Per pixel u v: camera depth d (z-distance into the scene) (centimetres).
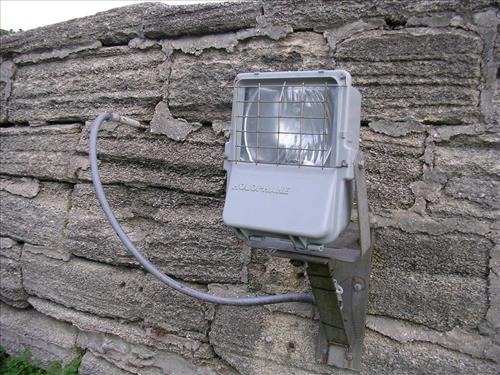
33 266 239
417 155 152
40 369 238
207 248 190
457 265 147
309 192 119
